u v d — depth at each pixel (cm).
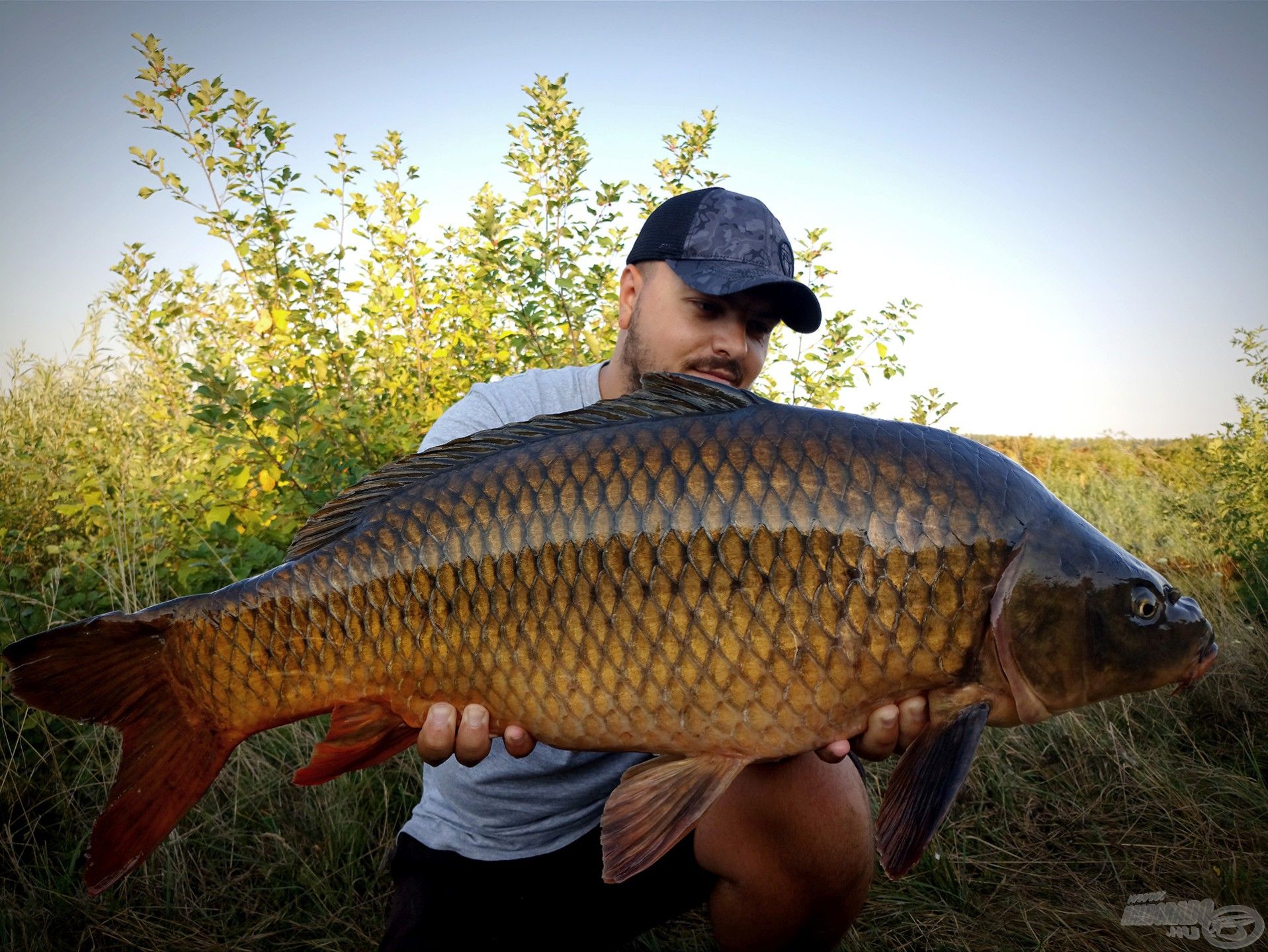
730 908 81
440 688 66
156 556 134
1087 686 65
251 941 95
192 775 68
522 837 82
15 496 164
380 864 106
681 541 63
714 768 65
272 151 178
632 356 90
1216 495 219
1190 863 108
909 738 66
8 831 104
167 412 189
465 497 66
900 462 64
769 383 184
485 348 190
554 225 187
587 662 64
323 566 67
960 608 63
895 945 97
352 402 167
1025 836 116
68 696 66
